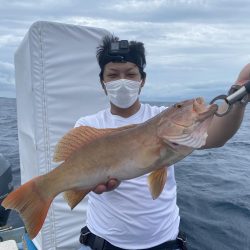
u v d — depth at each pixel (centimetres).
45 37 146
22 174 186
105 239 97
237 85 77
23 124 176
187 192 262
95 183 80
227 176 319
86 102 154
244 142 583
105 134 80
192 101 74
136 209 95
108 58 100
